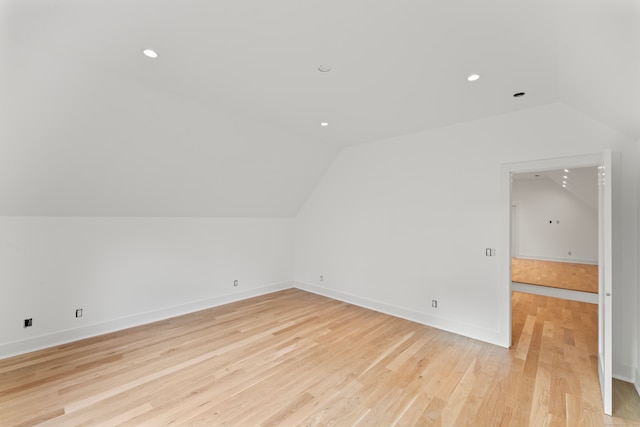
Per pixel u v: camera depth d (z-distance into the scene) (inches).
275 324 149.9
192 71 93.3
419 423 78.3
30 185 108.5
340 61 86.4
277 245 220.1
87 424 75.7
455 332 139.8
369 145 179.3
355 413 82.2
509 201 125.6
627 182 101.0
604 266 89.7
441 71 91.4
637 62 57.7
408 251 159.5
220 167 153.9
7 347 111.8
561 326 149.3
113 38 75.8
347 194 192.4
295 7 63.1
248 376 100.5
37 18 67.9
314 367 107.0
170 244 161.0
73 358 111.3
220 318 158.6
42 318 120.3
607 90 79.9
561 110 113.5
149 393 89.8
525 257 369.1
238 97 113.0
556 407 85.1
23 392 88.8
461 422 78.7
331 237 202.7
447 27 69.3
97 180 121.7
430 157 151.6
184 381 96.8
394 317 161.6
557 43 72.7
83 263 131.3
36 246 119.2
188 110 119.2
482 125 133.8
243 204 187.6
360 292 183.2
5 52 77.0
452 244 142.3
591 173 261.1
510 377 101.0
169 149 129.4
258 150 158.9
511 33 70.4
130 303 145.8
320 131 156.6
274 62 87.6
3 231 112.2
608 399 81.8
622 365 101.0
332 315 164.4
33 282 118.3
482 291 132.0
